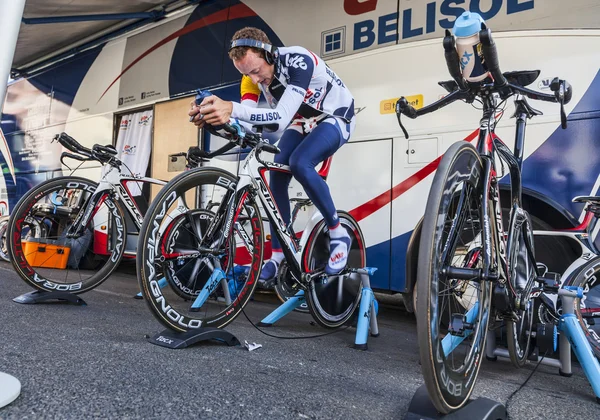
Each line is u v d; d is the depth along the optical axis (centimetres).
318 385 166
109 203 302
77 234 294
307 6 379
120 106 531
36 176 634
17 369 148
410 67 322
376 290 340
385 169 327
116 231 305
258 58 211
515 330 194
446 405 123
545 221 266
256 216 229
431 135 310
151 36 507
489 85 163
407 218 315
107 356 173
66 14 527
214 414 128
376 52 338
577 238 252
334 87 242
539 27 277
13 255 267
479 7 298
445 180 125
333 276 267
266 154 380
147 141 506
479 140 165
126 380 147
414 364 216
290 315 332
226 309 223
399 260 316
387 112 329
